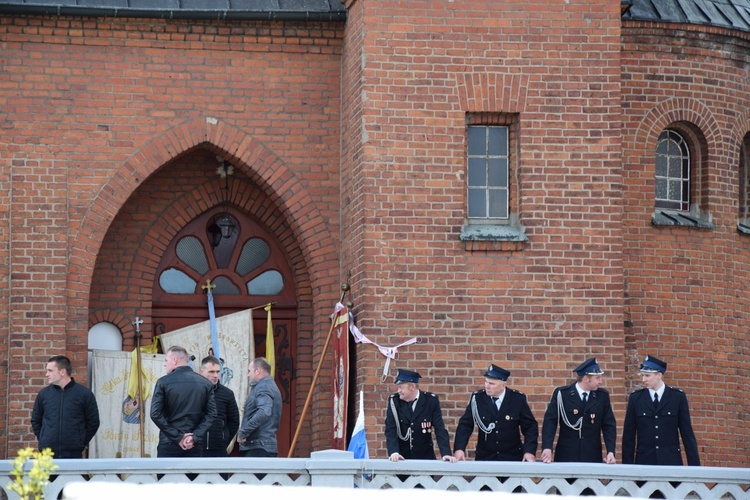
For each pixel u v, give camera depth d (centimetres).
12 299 3750
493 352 3641
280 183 3919
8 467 2722
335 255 3922
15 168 3791
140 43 3866
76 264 3797
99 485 2655
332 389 3862
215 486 2652
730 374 4122
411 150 3678
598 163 3716
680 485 2880
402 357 3616
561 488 2859
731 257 4169
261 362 3247
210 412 3116
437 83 3700
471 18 3716
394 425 3073
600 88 3731
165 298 4025
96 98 3847
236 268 4084
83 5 3797
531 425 3089
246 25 3906
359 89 3716
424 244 3656
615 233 3703
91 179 3828
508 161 3759
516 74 3719
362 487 2802
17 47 3812
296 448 3994
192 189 4022
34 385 3734
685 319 4075
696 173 4188
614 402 3641
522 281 3666
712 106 4166
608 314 3672
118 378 3891
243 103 3916
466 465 2834
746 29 4200
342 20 3912
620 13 3766
